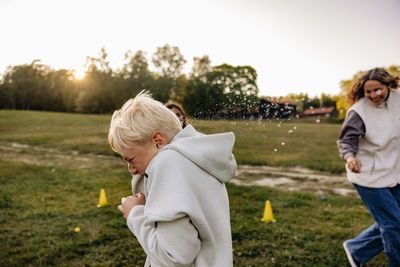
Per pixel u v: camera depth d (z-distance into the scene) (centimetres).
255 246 288
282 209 392
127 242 303
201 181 103
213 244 104
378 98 206
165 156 101
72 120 2480
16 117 2742
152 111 111
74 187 527
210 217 104
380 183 207
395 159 207
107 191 497
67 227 345
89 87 4328
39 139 1362
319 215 367
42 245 300
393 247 201
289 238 304
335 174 646
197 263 104
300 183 570
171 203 94
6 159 884
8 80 4559
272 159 804
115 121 113
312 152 936
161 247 96
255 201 430
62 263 266
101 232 327
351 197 450
